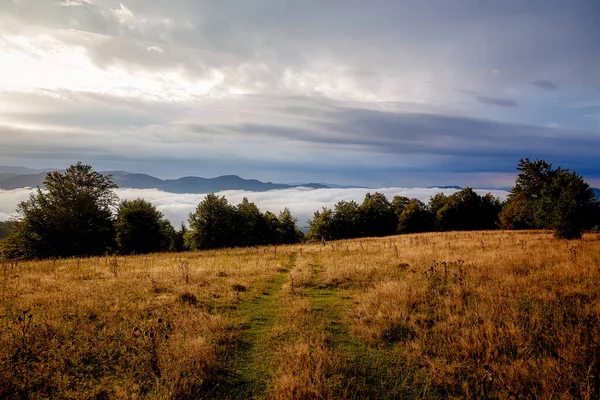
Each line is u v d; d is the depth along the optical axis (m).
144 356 5.98
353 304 9.38
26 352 5.92
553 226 25.09
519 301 8.05
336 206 62.53
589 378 4.90
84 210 34.34
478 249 19.05
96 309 8.67
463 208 63.78
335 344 6.76
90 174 36.72
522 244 19.16
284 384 5.03
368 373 5.64
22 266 17.67
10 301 9.41
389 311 8.03
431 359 5.91
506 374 5.18
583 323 6.71
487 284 9.80
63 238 32.53
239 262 18.25
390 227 66.06
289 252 24.59
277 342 6.92
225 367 5.88
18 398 4.74
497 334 6.40
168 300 9.67
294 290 11.27
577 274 10.20
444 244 23.39
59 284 11.98
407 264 14.49
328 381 5.22
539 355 5.67
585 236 27.42
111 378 5.44
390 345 6.64
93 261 20.25
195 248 42.25
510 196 49.91
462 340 6.23
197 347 6.06
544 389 4.79
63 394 4.91
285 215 66.44
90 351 6.22
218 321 7.73
